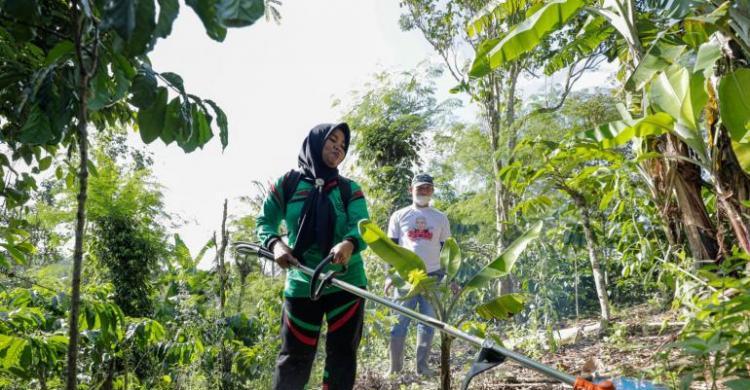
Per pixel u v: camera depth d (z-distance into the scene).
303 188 3.55
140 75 2.25
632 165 5.93
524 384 4.54
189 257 7.42
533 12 5.94
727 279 3.15
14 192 3.96
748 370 3.08
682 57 4.85
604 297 7.03
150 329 4.76
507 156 10.95
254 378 5.50
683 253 5.01
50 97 2.30
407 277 3.51
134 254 7.39
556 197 8.81
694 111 4.36
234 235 6.67
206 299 5.98
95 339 4.14
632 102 6.18
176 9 1.78
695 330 3.08
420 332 5.85
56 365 3.99
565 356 5.82
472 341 2.69
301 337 3.49
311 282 3.18
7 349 3.38
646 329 6.06
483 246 11.92
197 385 5.10
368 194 13.50
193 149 2.51
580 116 10.44
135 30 1.73
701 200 5.21
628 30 5.15
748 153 3.93
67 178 4.44
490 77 13.00
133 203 7.48
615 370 4.47
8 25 2.58
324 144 3.54
